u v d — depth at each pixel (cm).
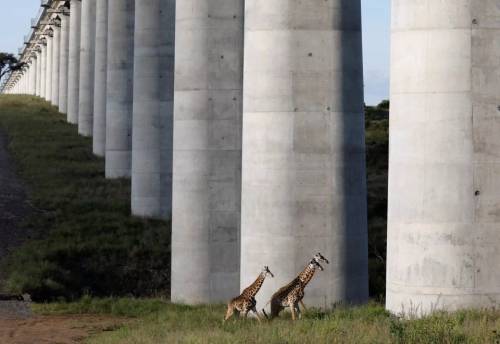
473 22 7038
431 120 7112
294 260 9388
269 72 9375
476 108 7050
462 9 7038
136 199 17388
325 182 9425
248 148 9544
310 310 8888
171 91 17038
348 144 9531
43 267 13650
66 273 13725
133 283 13988
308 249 9412
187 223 12031
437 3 7081
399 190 7319
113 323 9775
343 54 9456
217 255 11944
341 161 9475
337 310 8594
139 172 17262
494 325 6309
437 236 7119
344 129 9488
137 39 16975
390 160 7462
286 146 9350
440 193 7106
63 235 16150
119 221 16938
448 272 7100
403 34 7250
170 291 13538
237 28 11881
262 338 6656
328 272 9469
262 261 9450
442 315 6750
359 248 9669
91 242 15312
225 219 11912
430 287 7150
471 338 5875
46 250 14800
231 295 11950
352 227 9594
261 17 9400
